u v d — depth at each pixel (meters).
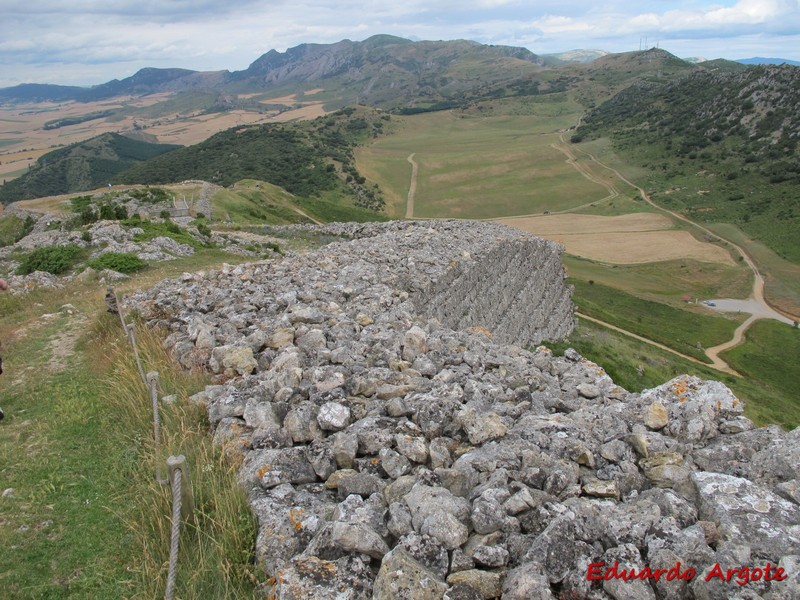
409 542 5.07
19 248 33.72
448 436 7.21
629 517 5.23
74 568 6.01
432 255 21.31
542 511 5.32
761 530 4.88
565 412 8.40
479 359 10.03
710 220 126.31
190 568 5.73
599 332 48.75
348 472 6.57
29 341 13.81
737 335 71.62
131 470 7.62
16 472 7.87
